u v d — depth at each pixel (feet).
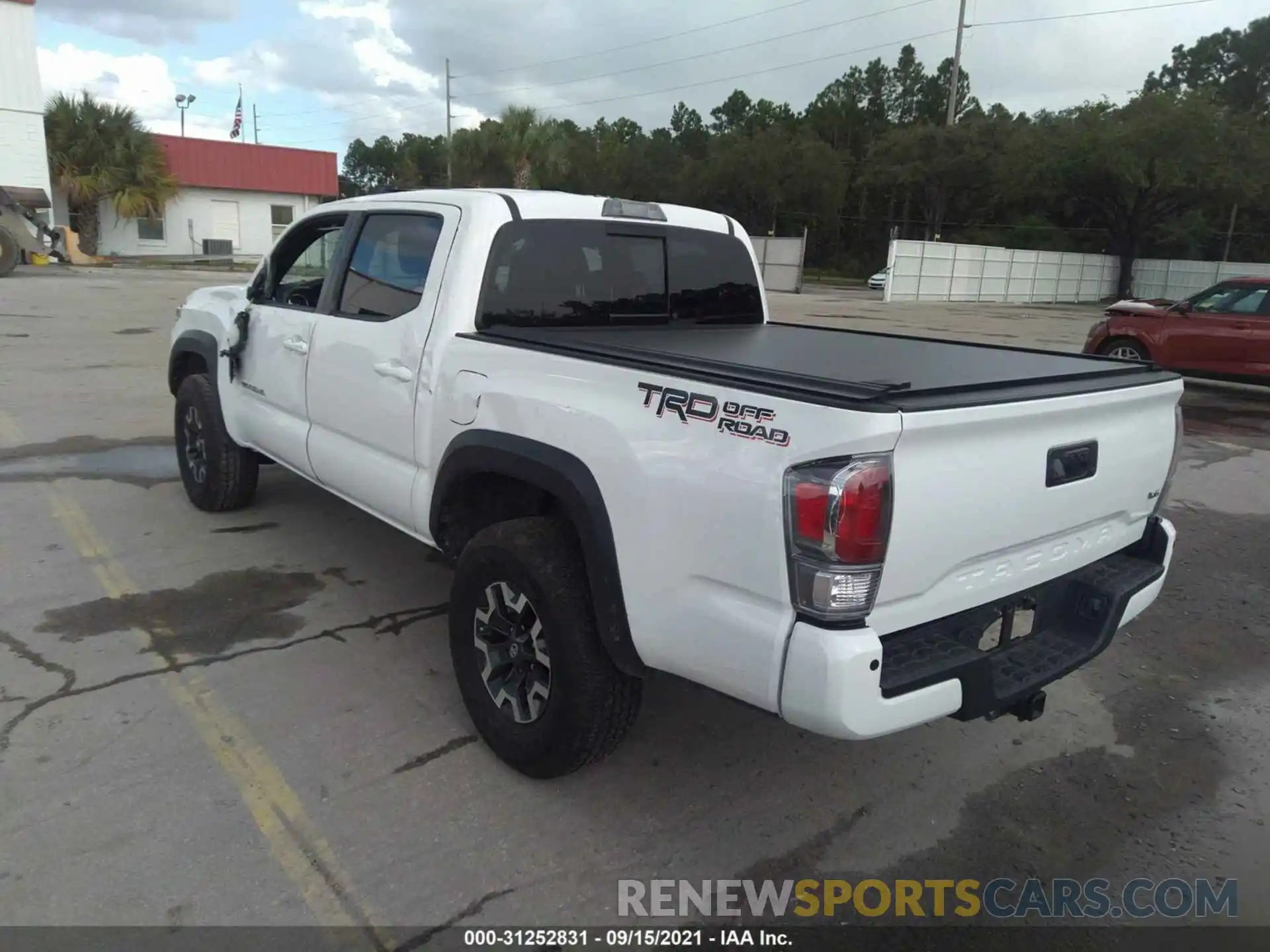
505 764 10.33
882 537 7.04
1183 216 147.13
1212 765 11.27
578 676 9.09
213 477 17.44
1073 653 9.09
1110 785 10.77
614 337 11.48
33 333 42.86
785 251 119.65
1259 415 36.32
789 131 228.63
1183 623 15.56
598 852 9.09
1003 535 8.20
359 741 10.67
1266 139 120.37
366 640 13.17
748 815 9.82
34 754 10.07
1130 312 40.70
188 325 18.20
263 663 12.39
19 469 21.15
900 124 231.50
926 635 8.11
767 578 7.39
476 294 10.94
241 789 9.67
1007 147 142.92
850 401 7.04
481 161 130.11
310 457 13.94
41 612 13.65
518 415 9.59
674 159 217.36
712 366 8.34
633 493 8.35
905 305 100.89
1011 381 8.39
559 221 11.73
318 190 128.57
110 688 11.55
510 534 9.63
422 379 11.12
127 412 27.45
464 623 10.41
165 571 15.34
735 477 7.54
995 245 164.86
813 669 7.11
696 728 11.49
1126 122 122.21
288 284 14.98
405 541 17.17
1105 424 9.18
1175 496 23.67
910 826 9.83
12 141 94.17
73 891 8.11
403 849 8.93
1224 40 230.07
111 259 104.32
